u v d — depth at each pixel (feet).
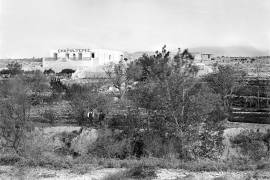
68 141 123.44
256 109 205.05
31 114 181.16
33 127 129.80
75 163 68.33
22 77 237.45
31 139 112.57
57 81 276.00
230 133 131.64
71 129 146.00
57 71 460.96
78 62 456.45
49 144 116.88
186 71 117.80
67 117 179.63
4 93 149.69
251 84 259.80
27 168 63.72
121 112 155.53
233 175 61.36
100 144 114.21
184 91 112.68
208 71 278.05
